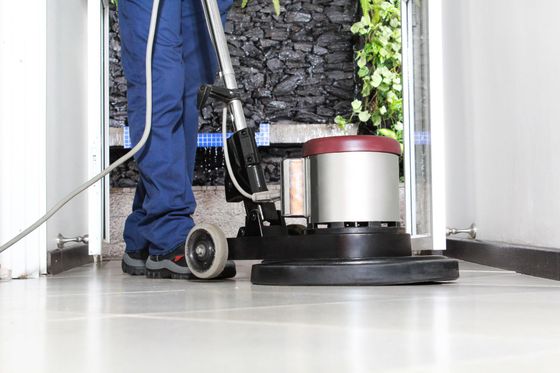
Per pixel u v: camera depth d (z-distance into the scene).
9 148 1.98
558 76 1.82
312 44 5.62
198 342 0.67
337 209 1.50
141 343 0.67
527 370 0.50
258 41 5.62
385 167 1.52
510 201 2.32
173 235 1.83
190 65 2.06
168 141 1.82
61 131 2.55
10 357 0.61
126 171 5.04
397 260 1.44
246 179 1.64
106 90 3.32
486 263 2.45
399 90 4.98
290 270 1.45
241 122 1.66
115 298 1.24
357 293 1.25
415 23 2.92
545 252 1.75
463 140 3.01
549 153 1.91
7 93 1.99
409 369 0.51
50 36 2.37
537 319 0.85
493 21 2.48
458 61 3.07
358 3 5.52
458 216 3.16
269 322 0.83
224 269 1.75
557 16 1.81
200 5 2.06
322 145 1.51
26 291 1.46
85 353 0.62
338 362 0.55
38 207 2.04
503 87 2.38
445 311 0.94
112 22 5.35
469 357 0.57
